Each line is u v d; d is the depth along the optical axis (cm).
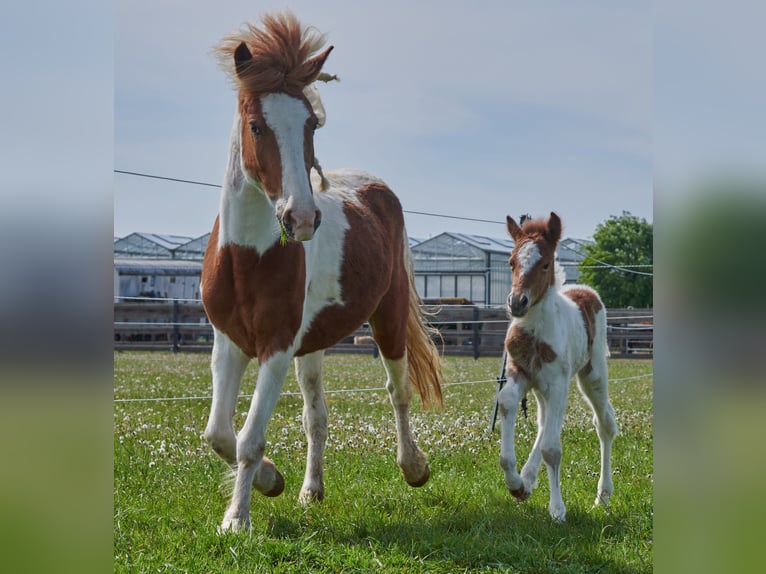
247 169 448
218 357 500
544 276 563
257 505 520
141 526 448
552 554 428
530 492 559
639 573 396
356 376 1454
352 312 565
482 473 643
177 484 552
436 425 852
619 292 3825
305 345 544
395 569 390
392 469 645
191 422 817
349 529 463
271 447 709
